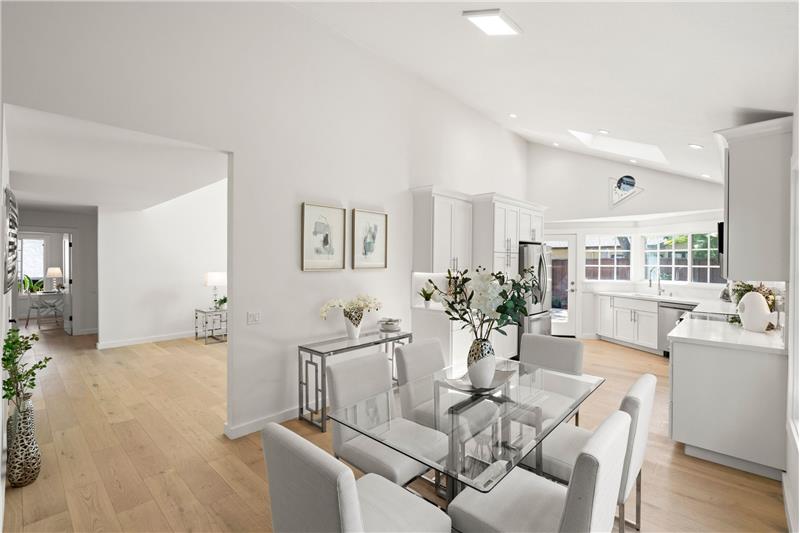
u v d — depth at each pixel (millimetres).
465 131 5914
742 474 2762
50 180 4520
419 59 4336
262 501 2469
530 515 1638
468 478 1571
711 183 6137
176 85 2982
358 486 1815
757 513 2350
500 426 2008
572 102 4141
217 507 2408
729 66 2303
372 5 3273
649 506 2418
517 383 2625
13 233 2988
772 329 3244
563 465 2098
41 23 2432
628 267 7320
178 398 4176
